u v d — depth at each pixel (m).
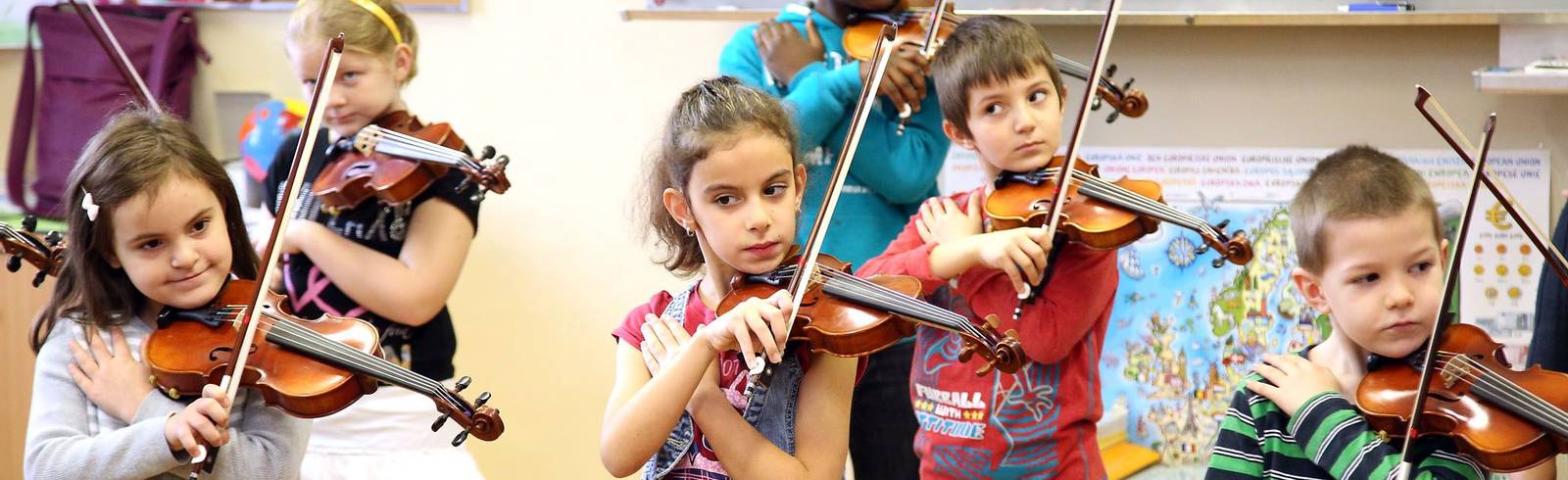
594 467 3.70
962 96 2.22
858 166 2.59
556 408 3.70
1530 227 1.87
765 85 2.78
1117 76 3.30
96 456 1.80
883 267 2.22
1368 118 3.18
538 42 3.61
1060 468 2.15
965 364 2.21
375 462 2.52
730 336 1.65
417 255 2.47
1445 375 1.77
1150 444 3.31
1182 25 3.24
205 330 1.94
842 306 1.77
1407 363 1.81
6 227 2.06
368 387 1.93
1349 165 1.85
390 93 2.53
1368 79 3.17
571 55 3.60
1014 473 2.16
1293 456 1.84
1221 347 3.27
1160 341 3.30
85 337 1.93
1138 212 2.08
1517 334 3.10
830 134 2.61
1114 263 2.20
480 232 3.69
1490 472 1.86
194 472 1.78
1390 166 1.83
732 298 1.79
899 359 2.58
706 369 1.69
